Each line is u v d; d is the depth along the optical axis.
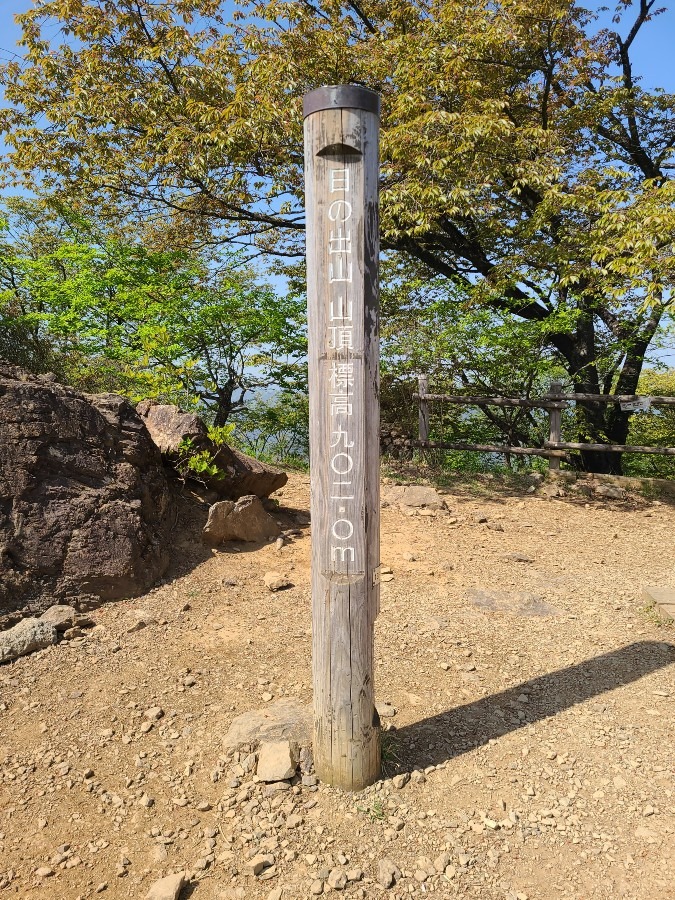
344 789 2.46
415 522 6.09
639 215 6.22
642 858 2.19
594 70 9.48
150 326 7.68
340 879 2.08
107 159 8.34
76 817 2.37
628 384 10.38
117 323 8.74
